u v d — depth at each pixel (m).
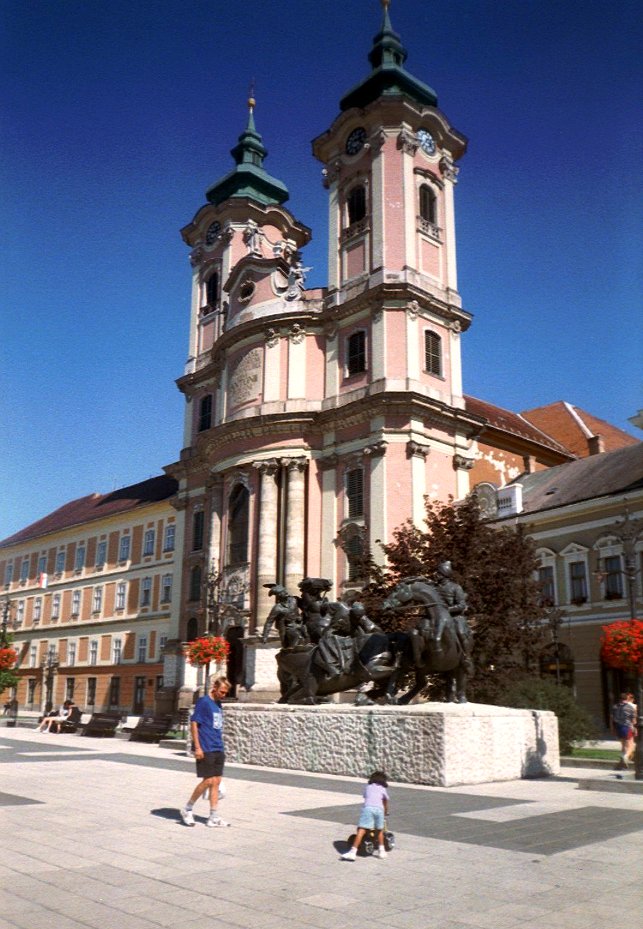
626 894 7.85
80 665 71.75
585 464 45.97
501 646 28.14
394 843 10.28
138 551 69.19
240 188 61.16
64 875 8.45
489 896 7.78
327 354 48.56
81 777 17.64
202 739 11.52
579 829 11.33
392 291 45.75
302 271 50.47
